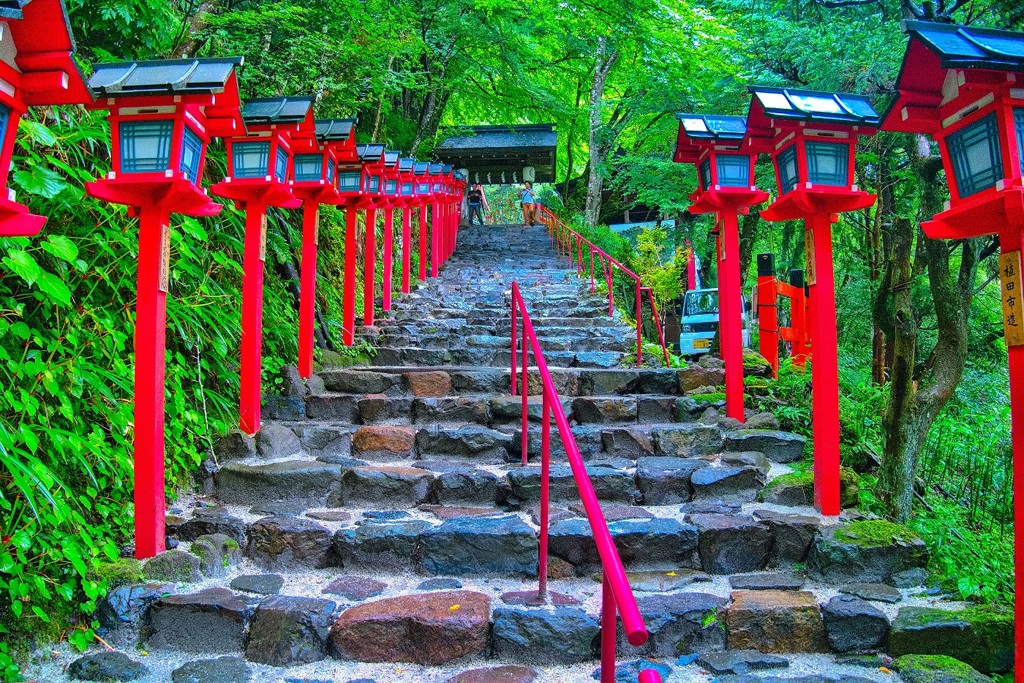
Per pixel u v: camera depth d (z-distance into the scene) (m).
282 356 5.13
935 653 2.59
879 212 6.45
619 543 3.10
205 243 4.37
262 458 3.87
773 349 5.81
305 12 6.58
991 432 4.57
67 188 3.15
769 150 3.70
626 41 10.62
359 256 8.27
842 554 2.98
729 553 3.13
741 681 2.43
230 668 2.48
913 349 3.41
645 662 2.56
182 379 3.97
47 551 2.60
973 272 3.25
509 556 3.06
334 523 3.31
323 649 2.57
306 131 4.45
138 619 2.63
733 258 4.48
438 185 10.80
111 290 3.54
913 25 2.18
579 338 6.43
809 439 4.37
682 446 4.15
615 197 19.30
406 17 9.38
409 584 2.98
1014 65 2.01
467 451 4.14
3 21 1.83
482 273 11.02
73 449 2.79
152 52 4.55
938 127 2.35
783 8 6.93
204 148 3.09
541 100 15.51
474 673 2.47
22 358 2.84
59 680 2.41
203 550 2.97
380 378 5.02
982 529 3.71
